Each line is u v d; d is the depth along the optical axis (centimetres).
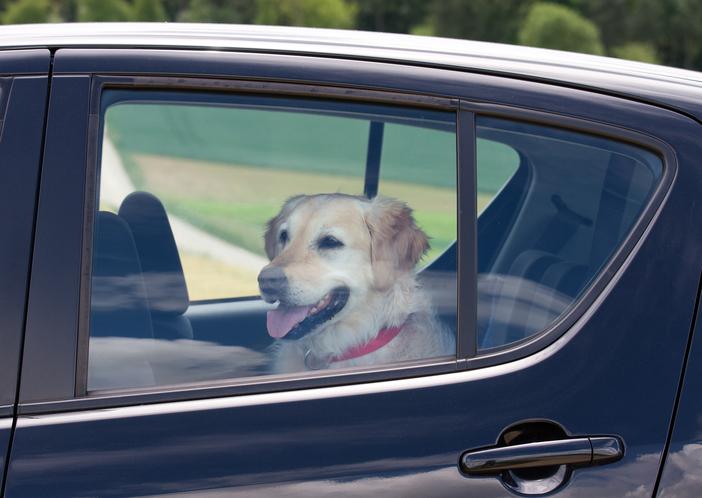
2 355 175
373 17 9888
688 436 177
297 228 197
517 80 195
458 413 176
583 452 175
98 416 175
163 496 170
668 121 192
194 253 194
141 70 189
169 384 182
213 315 190
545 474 175
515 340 185
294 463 173
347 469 173
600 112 193
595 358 180
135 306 187
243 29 212
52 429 173
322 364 187
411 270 191
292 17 7044
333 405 177
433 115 192
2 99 185
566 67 200
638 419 177
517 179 192
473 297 187
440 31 8250
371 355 188
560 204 192
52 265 179
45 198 181
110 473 171
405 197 194
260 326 191
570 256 190
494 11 7962
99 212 187
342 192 196
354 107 192
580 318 184
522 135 192
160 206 195
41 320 177
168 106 190
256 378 183
